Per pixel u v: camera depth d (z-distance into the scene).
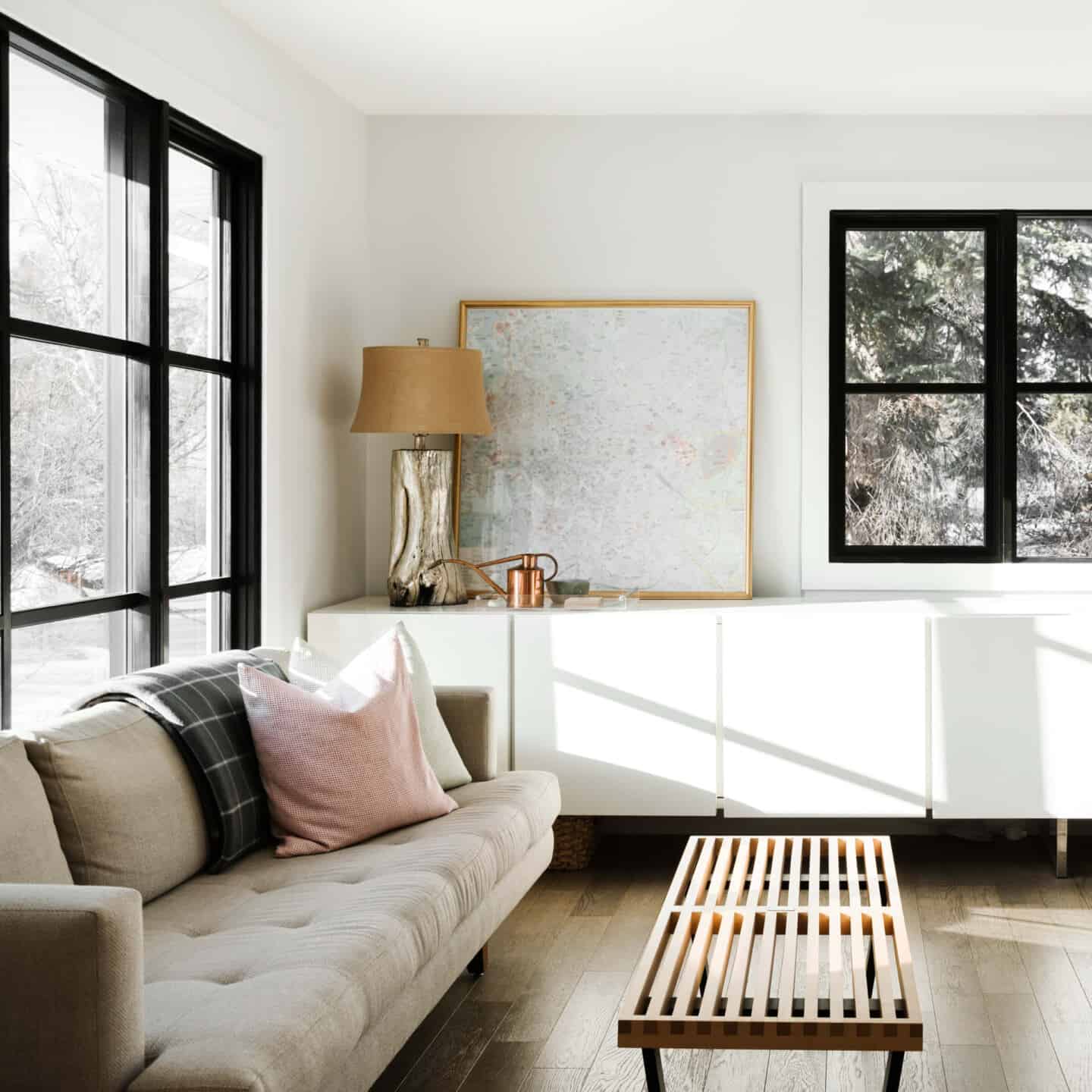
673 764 4.01
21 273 2.72
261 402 3.74
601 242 4.54
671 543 4.45
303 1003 1.85
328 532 4.29
